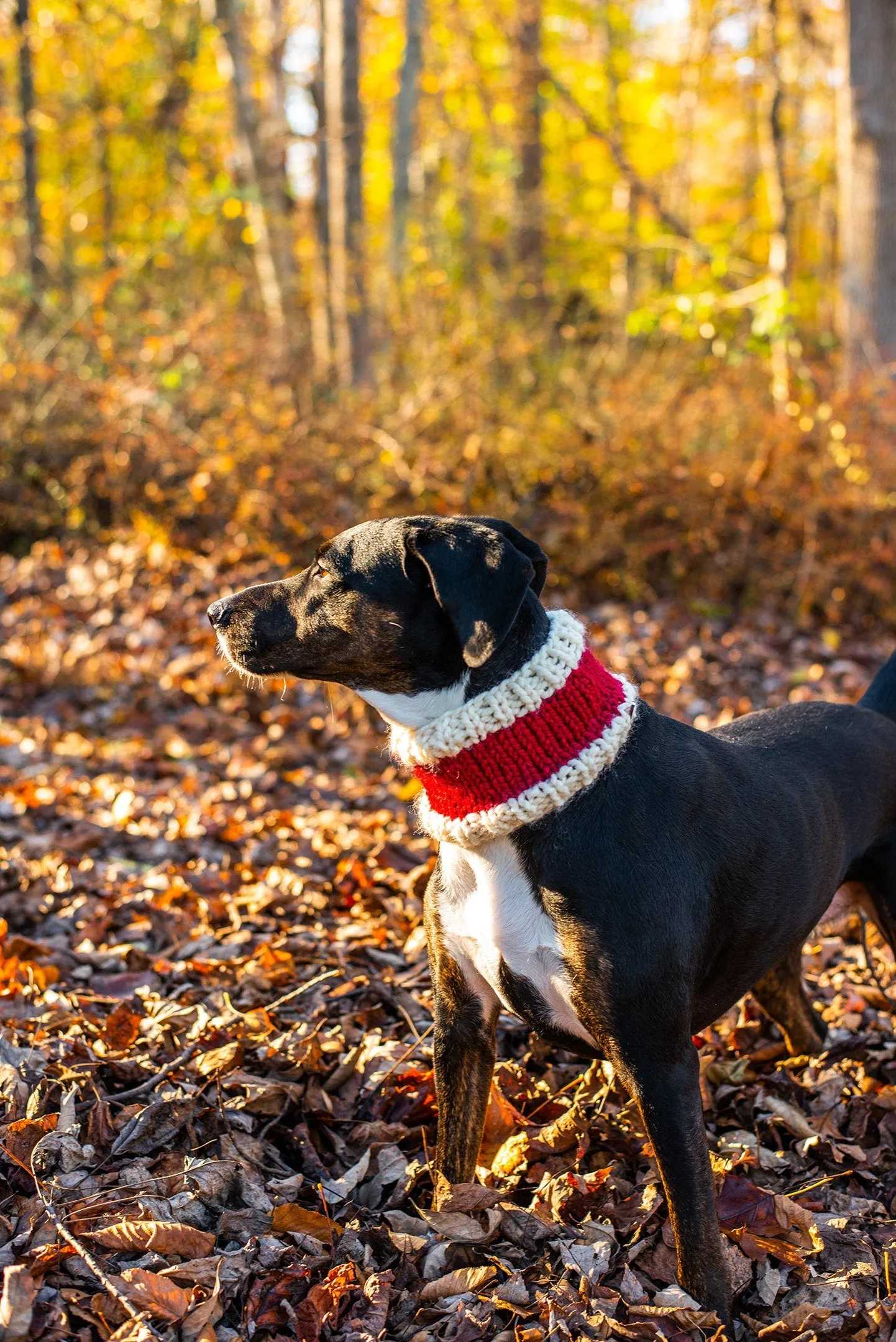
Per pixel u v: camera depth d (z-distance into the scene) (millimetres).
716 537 8656
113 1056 3354
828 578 8195
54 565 8984
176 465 9086
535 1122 3326
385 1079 3385
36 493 9828
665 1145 2578
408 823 5379
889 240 9828
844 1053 3680
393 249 13883
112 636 7695
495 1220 2816
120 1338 2342
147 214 20344
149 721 6758
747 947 2887
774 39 12367
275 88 16578
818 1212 2998
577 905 2582
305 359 11594
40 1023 3482
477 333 10320
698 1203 2561
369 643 2750
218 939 4234
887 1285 2748
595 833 2605
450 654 2719
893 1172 3180
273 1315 2533
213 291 13859
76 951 4125
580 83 21781
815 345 12266
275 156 16000
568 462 8781
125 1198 2750
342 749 6383
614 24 21844
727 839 2781
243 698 6938
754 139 21266
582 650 2695
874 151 9789
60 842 5004
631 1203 2947
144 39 19797
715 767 2877
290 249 15336
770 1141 3312
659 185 24266
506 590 2553
